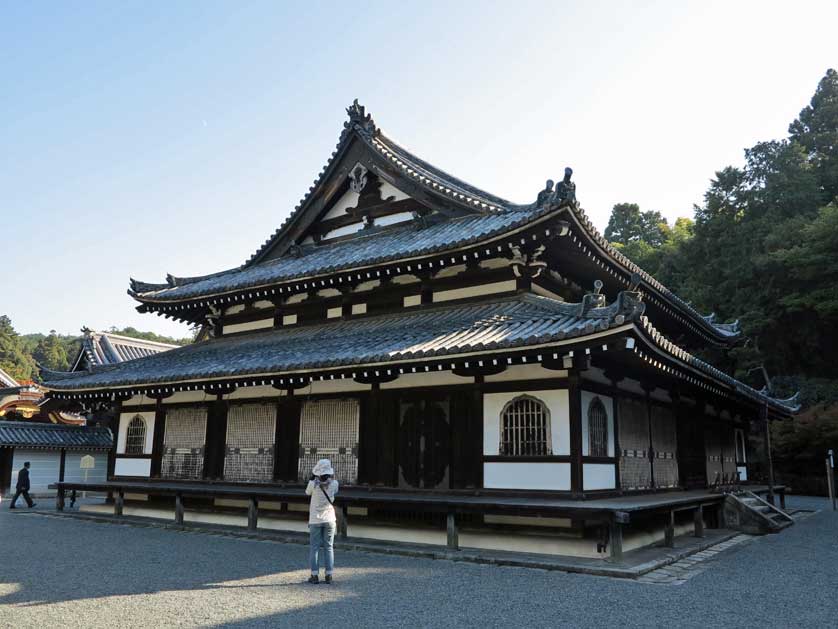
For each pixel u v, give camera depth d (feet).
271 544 44.27
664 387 56.75
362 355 44.57
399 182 62.80
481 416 44.32
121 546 43.11
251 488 53.06
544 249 48.52
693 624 24.04
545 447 41.24
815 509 83.51
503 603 26.94
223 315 70.54
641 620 24.49
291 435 53.52
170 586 30.19
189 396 61.57
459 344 40.93
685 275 182.70
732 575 33.94
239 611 25.39
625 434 48.29
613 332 35.78
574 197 43.50
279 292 61.77
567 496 39.73
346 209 67.92
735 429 80.43
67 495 90.02
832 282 143.54
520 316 45.03
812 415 124.47
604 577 32.65
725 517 55.52
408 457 47.06
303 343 56.13
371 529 46.19
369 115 66.39
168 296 68.54
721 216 176.35
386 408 48.80
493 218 55.47
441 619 24.41
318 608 25.94
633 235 245.65
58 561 37.11
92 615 24.72
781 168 172.24
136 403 66.08
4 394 106.22
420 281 55.93
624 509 34.88
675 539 47.24
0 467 92.32
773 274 154.61
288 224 70.44
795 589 30.53
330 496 31.58
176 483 60.13
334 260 60.18
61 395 66.18
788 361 157.58
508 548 40.27
